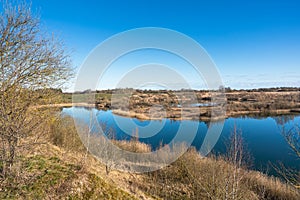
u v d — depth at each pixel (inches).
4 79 140.6
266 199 290.4
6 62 146.2
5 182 142.6
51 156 211.3
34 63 166.2
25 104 142.4
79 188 169.8
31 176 160.6
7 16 156.3
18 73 150.0
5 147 141.1
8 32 155.6
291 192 288.4
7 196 134.5
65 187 163.2
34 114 156.9
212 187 272.8
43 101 178.9
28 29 168.7
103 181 194.5
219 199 249.3
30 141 154.9
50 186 158.4
